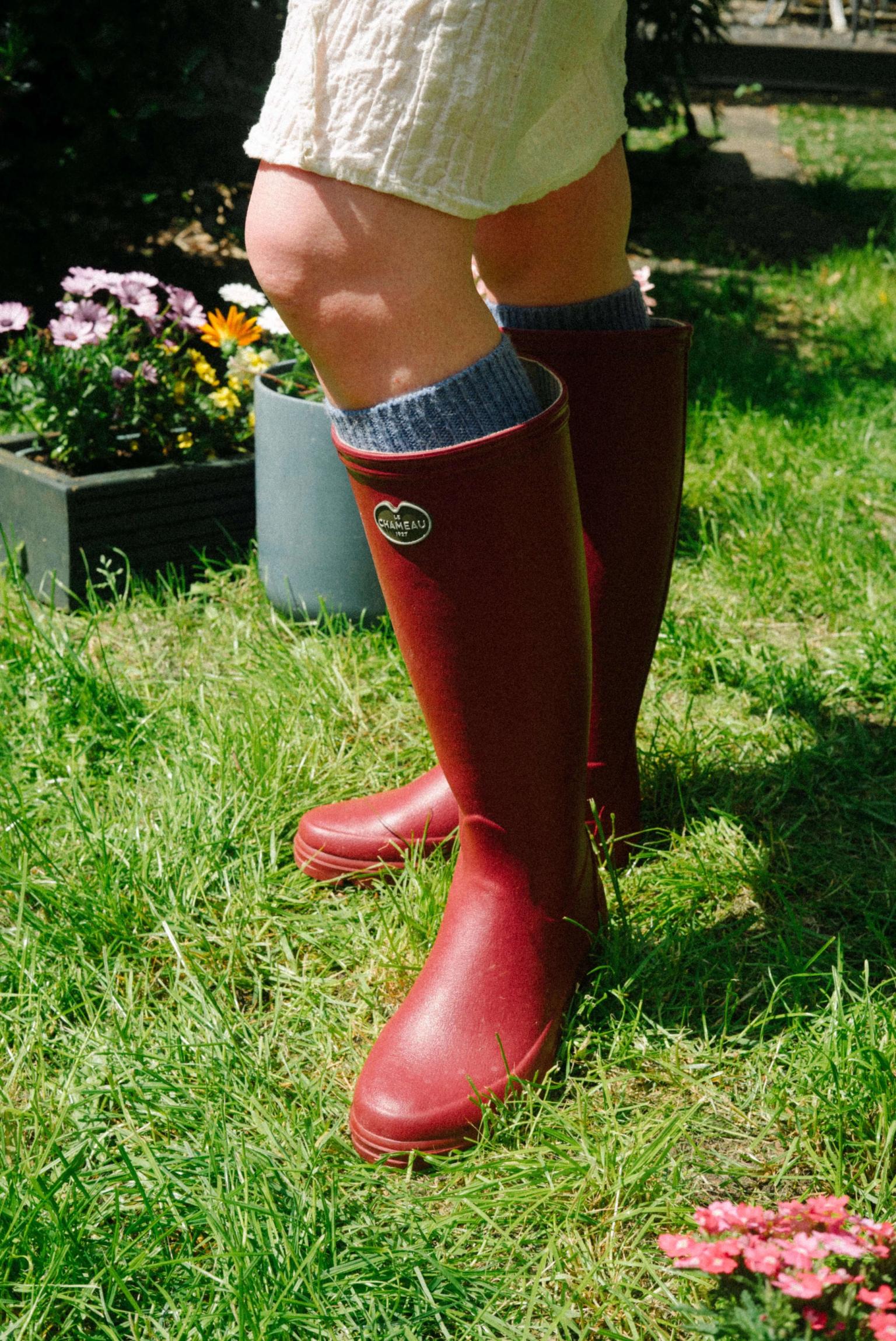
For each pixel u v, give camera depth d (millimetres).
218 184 3467
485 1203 1063
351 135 900
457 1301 993
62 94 3113
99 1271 990
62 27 3018
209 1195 1061
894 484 2781
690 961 1354
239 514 2404
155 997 1345
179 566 2342
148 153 3287
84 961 1351
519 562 1043
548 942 1223
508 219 1255
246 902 1462
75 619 2195
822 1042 1207
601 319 1332
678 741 1791
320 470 2008
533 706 1112
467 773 1158
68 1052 1237
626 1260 1025
